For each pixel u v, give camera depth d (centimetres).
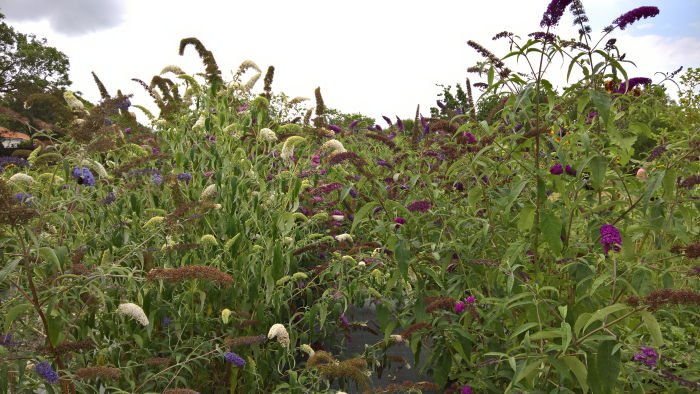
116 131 376
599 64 264
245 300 351
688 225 272
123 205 369
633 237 293
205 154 401
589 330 246
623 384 247
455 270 340
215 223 373
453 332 290
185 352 331
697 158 265
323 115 471
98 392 299
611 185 300
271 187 398
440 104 578
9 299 263
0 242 244
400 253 289
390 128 617
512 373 272
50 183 289
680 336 288
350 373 271
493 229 312
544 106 314
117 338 321
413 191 365
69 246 318
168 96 430
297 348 360
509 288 255
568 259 273
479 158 310
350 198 455
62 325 255
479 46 289
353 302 399
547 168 291
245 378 339
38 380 247
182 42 418
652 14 250
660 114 347
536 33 267
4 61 3097
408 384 289
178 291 353
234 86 434
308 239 390
